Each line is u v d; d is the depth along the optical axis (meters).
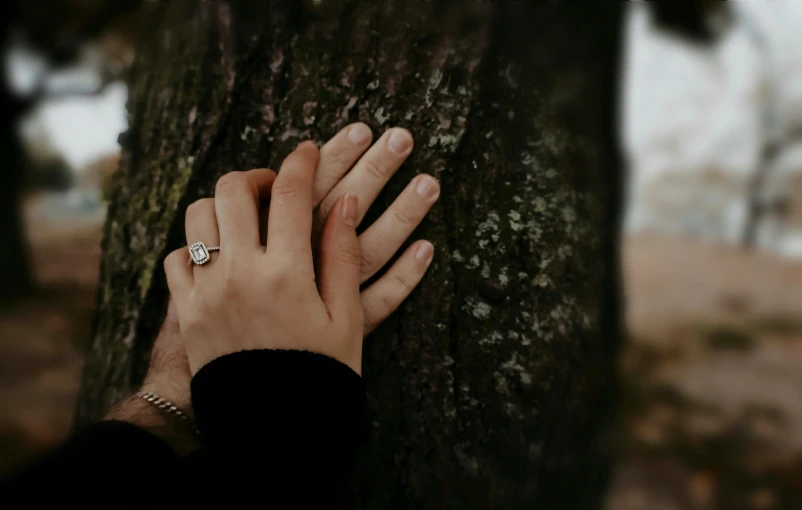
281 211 0.32
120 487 0.26
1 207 2.12
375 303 0.34
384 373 0.36
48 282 2.32
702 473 1.07
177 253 0.34
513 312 0.35
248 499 0.27
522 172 0.35
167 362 0.33
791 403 1.41
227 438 0.28
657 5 0.93
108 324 0.41
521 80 0.35
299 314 0.30
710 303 2.60
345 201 0.33
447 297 0.35
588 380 0.39
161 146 0.39
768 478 1.06
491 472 0.35
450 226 0.35
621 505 0.95
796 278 3.18
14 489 0.25
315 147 0.35
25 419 1.19
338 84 0.36
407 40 0.35
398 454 0.35
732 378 1.59
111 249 0.42
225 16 0.38
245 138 0.37
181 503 0.26
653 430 1.21
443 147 0.35
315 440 0.28
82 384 0.44
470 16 0.35
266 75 0.37
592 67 0.40
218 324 0.30
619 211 0.44
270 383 0.28
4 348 1.58
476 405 0.35
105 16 1.85
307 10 0.36
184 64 0.39
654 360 1.69
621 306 0.46
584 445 0.40
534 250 0.35
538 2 0.36
